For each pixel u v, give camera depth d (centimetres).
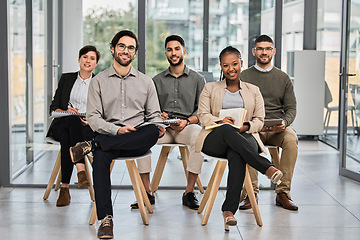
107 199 358
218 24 494
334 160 657
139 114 400
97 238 352
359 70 529
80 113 420
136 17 503
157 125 387
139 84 399
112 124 378
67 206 425
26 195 457
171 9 493
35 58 539
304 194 475
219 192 471
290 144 429
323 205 438
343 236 361
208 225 381
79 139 423
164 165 461
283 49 857
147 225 379
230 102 404
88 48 454
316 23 846
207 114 397
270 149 454
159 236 356
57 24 530
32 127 523
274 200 450
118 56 390
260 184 489
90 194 441
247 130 393
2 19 473
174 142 453
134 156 378
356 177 534
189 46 496
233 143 365
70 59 533
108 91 393
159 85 466
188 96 463
